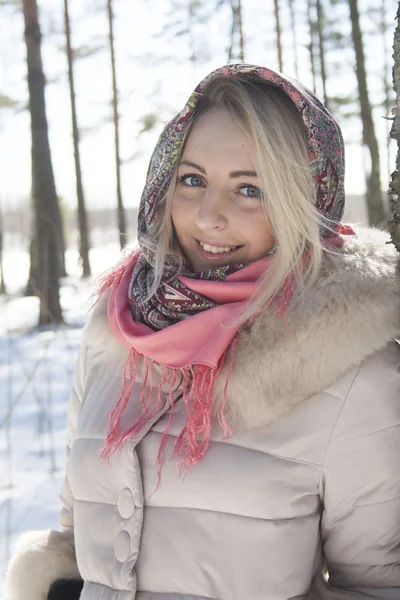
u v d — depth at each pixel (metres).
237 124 1.29
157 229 1.43
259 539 1.19
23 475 3.56
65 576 1.49
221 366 1.23
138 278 1.47
